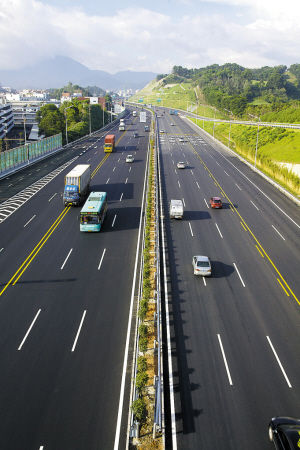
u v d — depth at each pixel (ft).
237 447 57.26
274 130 385.09
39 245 130.52
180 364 74.33
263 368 74.23
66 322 86.99
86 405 63.98
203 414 62.90
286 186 229.04
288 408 64.80
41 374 70.54
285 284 108.58
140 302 90.63
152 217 162.61
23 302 94.73
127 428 59.88
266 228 154.81
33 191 202.28
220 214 171.22
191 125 595.06
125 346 79.25
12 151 250.78
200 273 110.32
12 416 61.26
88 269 113.60
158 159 301.84
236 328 86.89
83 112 531.91
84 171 186.50
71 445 56.59
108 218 161.38
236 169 273.33
